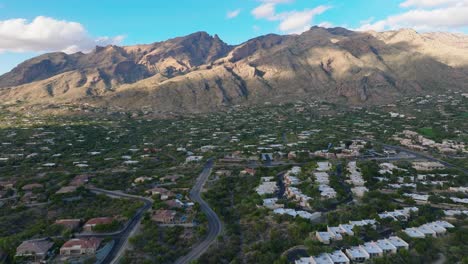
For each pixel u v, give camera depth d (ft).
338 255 322.96
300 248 344.28
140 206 481.05
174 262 331.57
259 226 399.85
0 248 354.74
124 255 344.08
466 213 414.62
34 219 443.73
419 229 367.25
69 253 347.77
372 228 376.27
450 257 313.53
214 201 497.87
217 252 345.10
